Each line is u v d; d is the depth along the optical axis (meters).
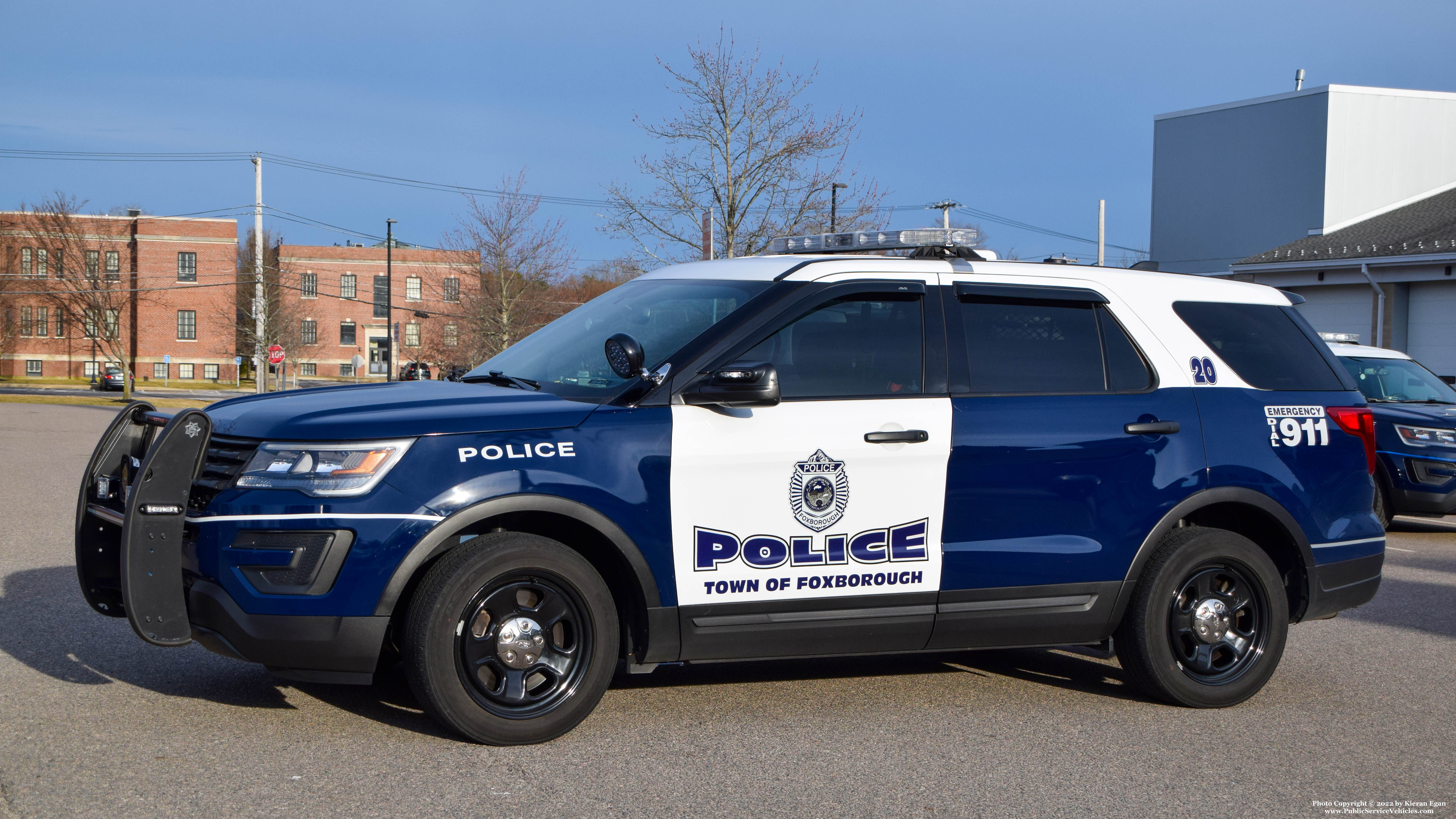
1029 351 5.04
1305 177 33.53
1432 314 23.53
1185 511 5.12
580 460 4.34
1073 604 4.98
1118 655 5.22
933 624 4.82
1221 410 5.26
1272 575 5.22
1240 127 35.50
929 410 4.77
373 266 77.06
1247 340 5.46
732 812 3.76
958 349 4.90
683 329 4.74
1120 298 5.25
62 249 66.56
